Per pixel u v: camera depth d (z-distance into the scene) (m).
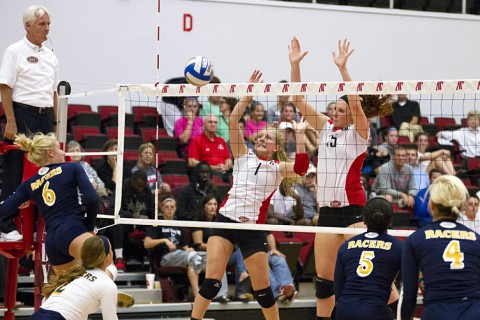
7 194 9.20
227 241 8.48
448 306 5.75
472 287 5.79
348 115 8.35
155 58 17.34
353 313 6.46
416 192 13.95
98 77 16.88
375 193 14.06
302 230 8.07
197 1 17.73
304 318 12.21
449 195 6.03
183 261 12.00
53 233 7.84
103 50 16.92
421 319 5.91
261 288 8.49
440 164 14.43
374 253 6.63
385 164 14.27
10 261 9.20
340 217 8.34
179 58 17.58
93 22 16.83
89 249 7.13
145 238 12.15
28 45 9.30
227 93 8.55
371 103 8.60
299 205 13.37
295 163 8.43
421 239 6.02
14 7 16.16
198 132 15.23
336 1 19.05
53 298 6.99
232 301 11.92
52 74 9.55
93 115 15.38
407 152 14.16
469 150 16.69
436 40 19.72
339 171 8.34
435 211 6.16
